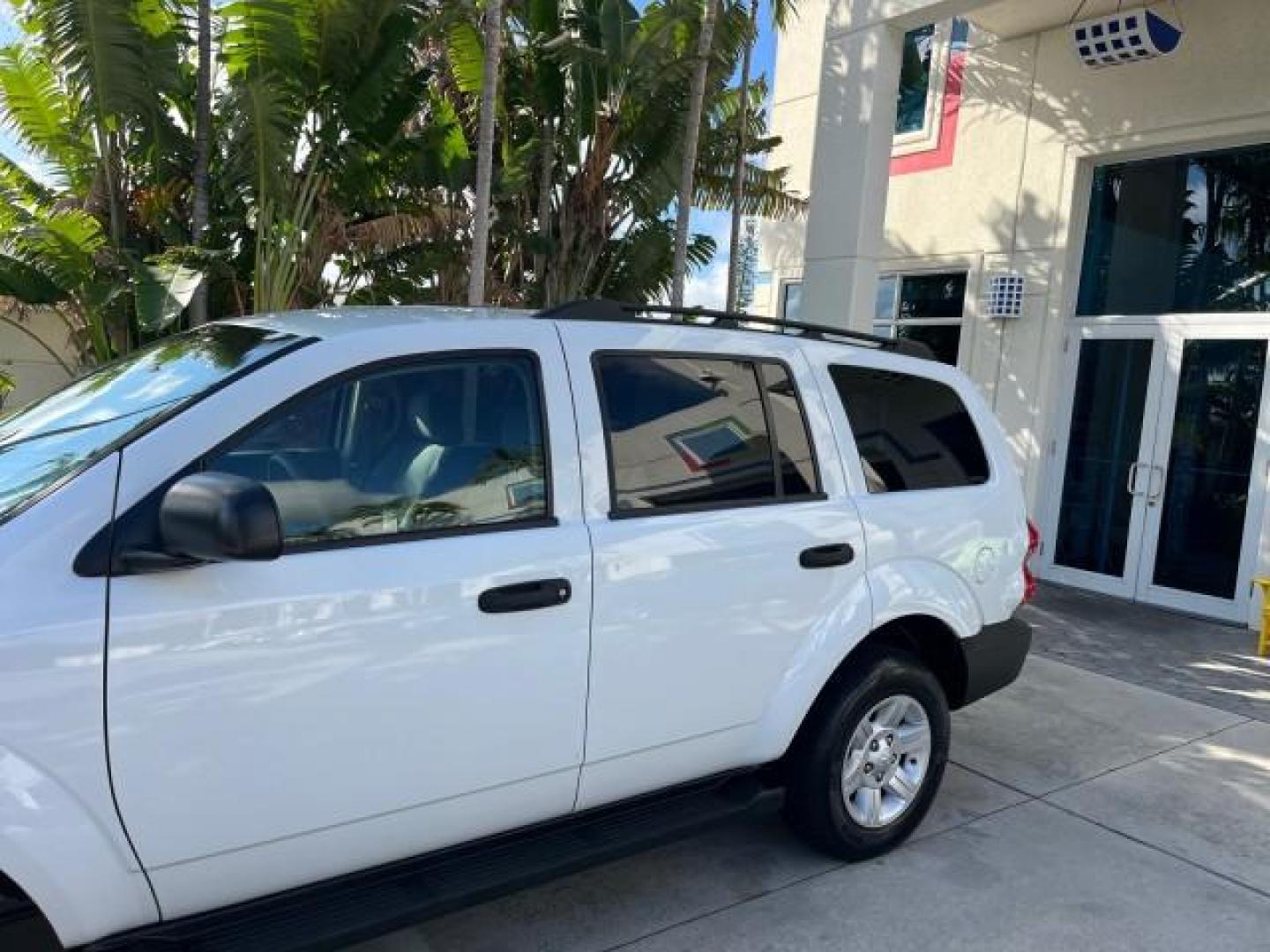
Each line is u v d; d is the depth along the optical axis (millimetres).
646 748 2820
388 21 8430
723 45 9523
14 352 12367
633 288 10312
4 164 9461
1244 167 7758
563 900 3195
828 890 3297
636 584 2719
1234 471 7648
